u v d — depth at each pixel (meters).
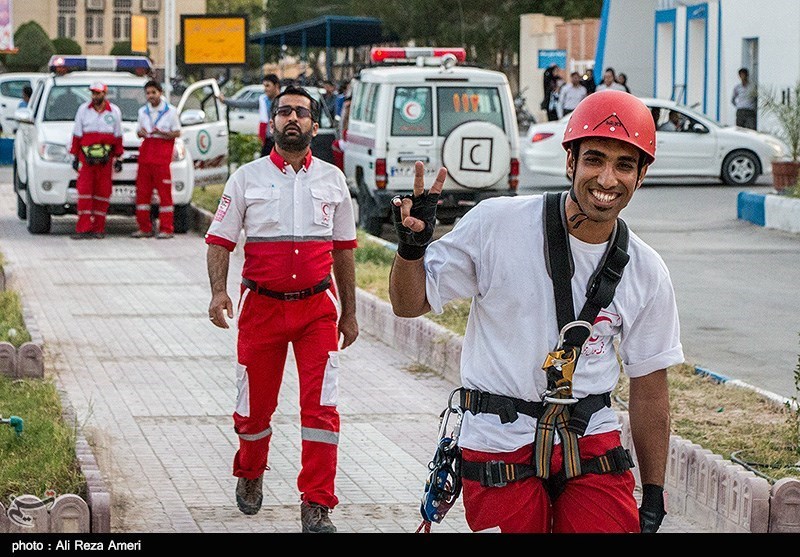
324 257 6.66
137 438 8.36
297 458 8.02
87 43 87.50
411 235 4.18
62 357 10.73
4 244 18.05
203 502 7.10
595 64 41.81
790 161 22.12
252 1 86.06
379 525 6.78
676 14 36.66
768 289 14.41
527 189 26.69
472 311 4.39
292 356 10.85
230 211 6.65
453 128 18.28
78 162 18.52
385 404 9.39
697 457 6.85
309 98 6.72
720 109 34.09
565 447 4.20
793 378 10.10
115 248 17.75
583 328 4.18
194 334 11.82
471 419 4.30
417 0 51.06
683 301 13.66
